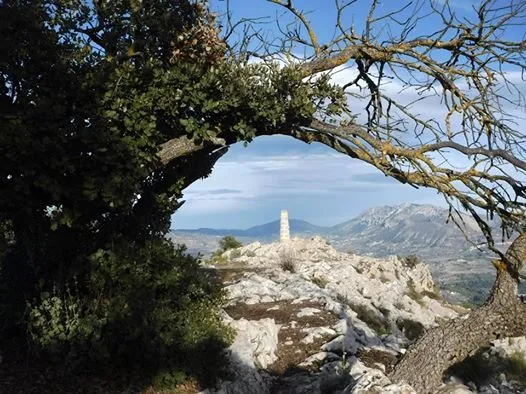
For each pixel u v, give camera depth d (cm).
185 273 1212
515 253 1094
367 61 1380
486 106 1182
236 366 1198
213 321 1223
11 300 1127
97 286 1095
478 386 1402
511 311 1105
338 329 1638
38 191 1032
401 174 1159
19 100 1066
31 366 1016
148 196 1276
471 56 1244
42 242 1125
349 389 1130
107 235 1184
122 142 1061
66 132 1003
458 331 1131
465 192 1098
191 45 1220
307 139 1255
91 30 1252
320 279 2627
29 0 1122
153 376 1055
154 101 1121
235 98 1130
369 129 1213
